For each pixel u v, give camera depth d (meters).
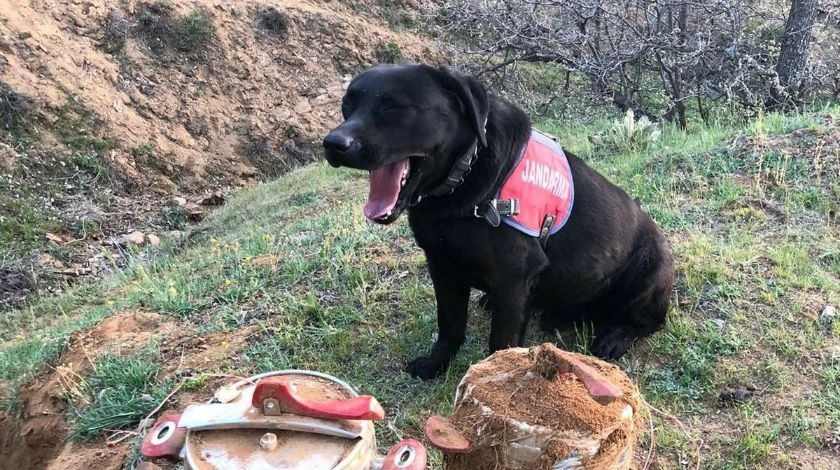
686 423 3.29
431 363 3.71
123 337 4.44
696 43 10.11
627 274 3.82
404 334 4.05
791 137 6.15
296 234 6.18
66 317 5.82
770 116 7.88
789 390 3.41
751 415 3.28
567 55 11.07
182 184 11.45
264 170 12.44
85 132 10.95
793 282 4.21
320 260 4.96
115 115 11.45
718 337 3.78
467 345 3.96
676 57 10.65
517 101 12.83
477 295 4.48
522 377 2.09
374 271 4.76
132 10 12.70
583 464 1.97
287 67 13.88
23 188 9.82
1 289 7.97
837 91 10.80
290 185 9.95
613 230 3.63
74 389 3.88
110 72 11.85
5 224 9.05
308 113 13.41
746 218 5.14
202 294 4.88
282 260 5.19
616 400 2.04
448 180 3.13
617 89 11.04
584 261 3.59
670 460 3.06
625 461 2.10
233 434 1.89
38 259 8.64
